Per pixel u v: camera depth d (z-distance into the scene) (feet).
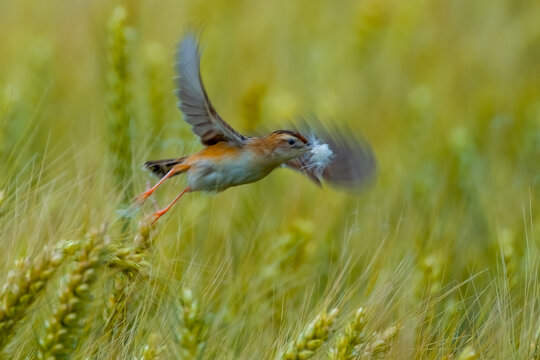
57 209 32.40
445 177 47.57
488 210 43.45
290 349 24.14
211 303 29.50
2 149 35.24
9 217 30.22
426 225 38.50
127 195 34.45
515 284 33.83
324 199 43.04
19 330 26.35
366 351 26.71
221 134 28.78
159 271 27.94
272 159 29.14
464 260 37.96
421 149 52.24
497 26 74.54
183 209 36.96
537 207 44.55
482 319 31.71
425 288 31.86
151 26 58.85
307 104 59.21
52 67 50.42
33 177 34.32
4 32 59.93
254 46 65.36
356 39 64.54
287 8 69.97
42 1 61.41
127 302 27.40
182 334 21.39
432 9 74.33
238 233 40.24
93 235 22.63
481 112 59.11
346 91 61.52
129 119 37.01
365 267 33.88
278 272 35.17
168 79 46.14
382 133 56.90
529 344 28.12
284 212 42.29
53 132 45.44
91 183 32.04
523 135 54.90
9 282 23.06
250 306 32.55
